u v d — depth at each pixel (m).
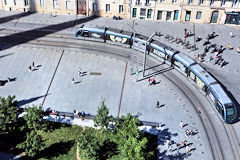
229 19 83.50
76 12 87.88
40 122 57.53
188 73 68.12
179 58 69.25
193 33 81.56
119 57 75.25
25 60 73.88
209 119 61.19
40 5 88.25
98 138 57.31
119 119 59.09
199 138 57.84
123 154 48.78
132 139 48.00
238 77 69.56
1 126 56.50
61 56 75.00
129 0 82.75
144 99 65.06
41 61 73.62
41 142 53.84
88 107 63.34
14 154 55.19
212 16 83.75
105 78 69.50
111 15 87.12
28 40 79.62
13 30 82.94
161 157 54.69
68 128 59.53
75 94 65.94
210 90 62.16
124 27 83.50
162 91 66.88
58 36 81.19
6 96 65.25
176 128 59.56
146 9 84.06
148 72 71.06
